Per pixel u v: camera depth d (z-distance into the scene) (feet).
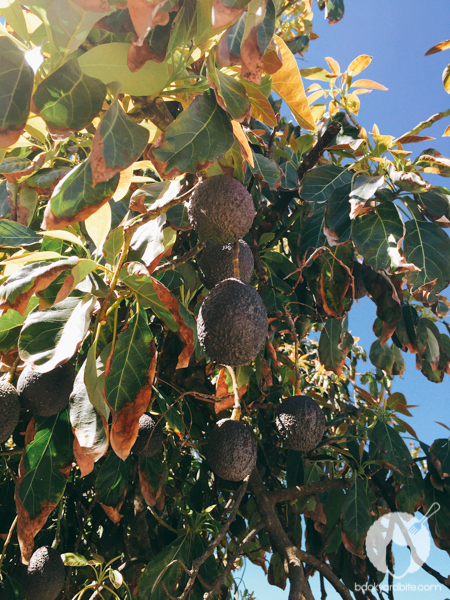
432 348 7.36
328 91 6.98
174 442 6.95
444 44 5.81
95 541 6.82
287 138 7.57
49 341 2.93
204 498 7.21
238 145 3.11
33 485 3.58
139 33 1.93
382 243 5.30
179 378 6.54
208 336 3.05
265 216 6.92
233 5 2.07
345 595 5.22
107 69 2.60
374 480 7.67
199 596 5.45
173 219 4.11
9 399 3.58
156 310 3.43
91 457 2.85
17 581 4.99
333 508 7.32
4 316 3.66
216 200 2.96
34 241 3.97
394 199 5.75
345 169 6.23
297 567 5.17
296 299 7.49
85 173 2.38
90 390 2.88
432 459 7.01
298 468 6.98
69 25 2.25
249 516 7.80
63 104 2.26
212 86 2.63
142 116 2.97
